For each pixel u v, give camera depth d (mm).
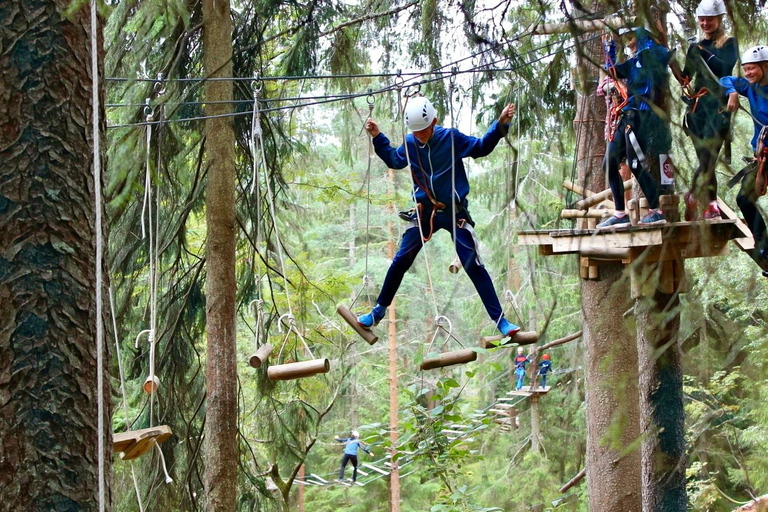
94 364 3771
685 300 3896
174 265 10297
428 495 20969
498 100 9406
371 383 22125
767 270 5434
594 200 6316
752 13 3926
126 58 8320
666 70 3797
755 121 5215
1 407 3541
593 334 5750
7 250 3615
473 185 13961
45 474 3551
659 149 5164
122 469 10414
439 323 6211
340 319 15164
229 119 8719
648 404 6715
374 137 6480
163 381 10172
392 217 20766
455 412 8305
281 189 11016
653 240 5062
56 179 3711
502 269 14031
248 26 10008
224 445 8352
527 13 6957
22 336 3578
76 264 3738
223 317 8484
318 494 21188
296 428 11078
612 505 8508
